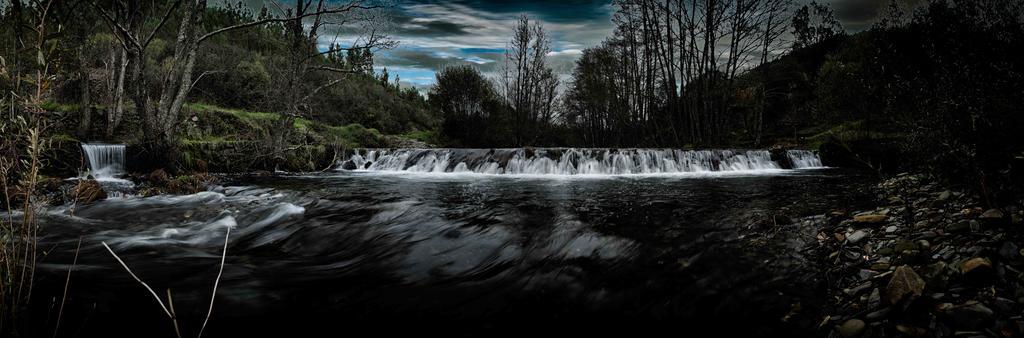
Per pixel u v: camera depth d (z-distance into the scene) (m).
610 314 2.48
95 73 15.84
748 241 3.41
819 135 17.25
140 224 5.19
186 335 2.21
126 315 2.36
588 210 5.06
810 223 3.74
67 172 9.13
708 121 20.38
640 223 4.24
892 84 4.31
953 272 2.24
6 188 1.93
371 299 2.75
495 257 3.52
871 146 10.98
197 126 14.02
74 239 4.28
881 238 3.02
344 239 4.34
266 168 12.41
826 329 2.13
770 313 2.34
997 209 2.78
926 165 4.11
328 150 14.16
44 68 1.86
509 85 36.94
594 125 39.00
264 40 27.78
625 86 28.12
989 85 3.26
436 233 4.27
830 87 16.25
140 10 11.55
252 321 2.43
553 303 2.65
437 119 40.56
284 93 13.43
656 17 21.64
